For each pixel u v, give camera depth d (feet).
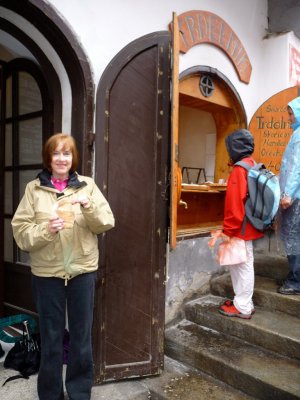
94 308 7.50
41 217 5.87
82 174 7.59
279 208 9.14
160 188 7.90
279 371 7.20
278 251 12.34
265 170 8.36
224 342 8.58
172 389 7.48
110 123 7.52
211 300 10.39
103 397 7.28
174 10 9.57
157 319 8.04
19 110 9.53
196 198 11.71
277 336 7.91
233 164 8.92
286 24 13.12
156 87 7.79
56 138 6.07
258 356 7.86
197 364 8.17
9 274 9.96
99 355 7.61
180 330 9.32
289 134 11.75
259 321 8.62
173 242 7.63
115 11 8.09
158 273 8.00
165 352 8.92
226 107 12.37
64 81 7.94
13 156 9.74
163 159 7.84
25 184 9.62
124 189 7.71
